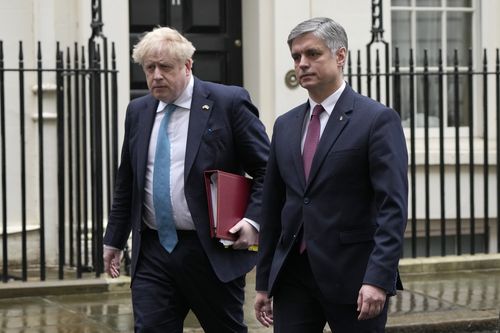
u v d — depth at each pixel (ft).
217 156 15.61
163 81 15.26
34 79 27.94
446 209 31.22
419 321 22.21
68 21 28.40
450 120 32.78
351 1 30.86
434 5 32.58
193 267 15.44
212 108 15.67
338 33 13.50
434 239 31.42
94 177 25.80
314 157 13.44
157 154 15.55
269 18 30.22
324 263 13.26
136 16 30.60
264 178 14.67
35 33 27.99
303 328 13.74
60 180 25.40
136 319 15.42
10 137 27.89
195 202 15.35
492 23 32.40
